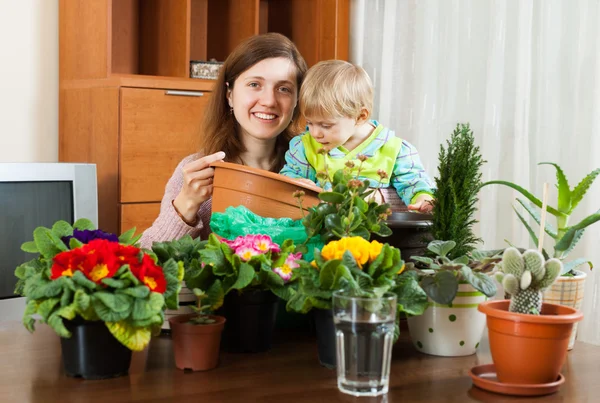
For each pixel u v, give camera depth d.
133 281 0.99
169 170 2.93
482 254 1.23
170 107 2.92
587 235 2.41
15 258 2.26
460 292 1.14
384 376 0.98
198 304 1.10
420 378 1.05
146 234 1.72
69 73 3.05
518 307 1.01
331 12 3.38
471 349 1.18
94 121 2.92
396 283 1.11
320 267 1.07
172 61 3.09
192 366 1.07
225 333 1.17
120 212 2.83
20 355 1.14
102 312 0.97
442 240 1.26
